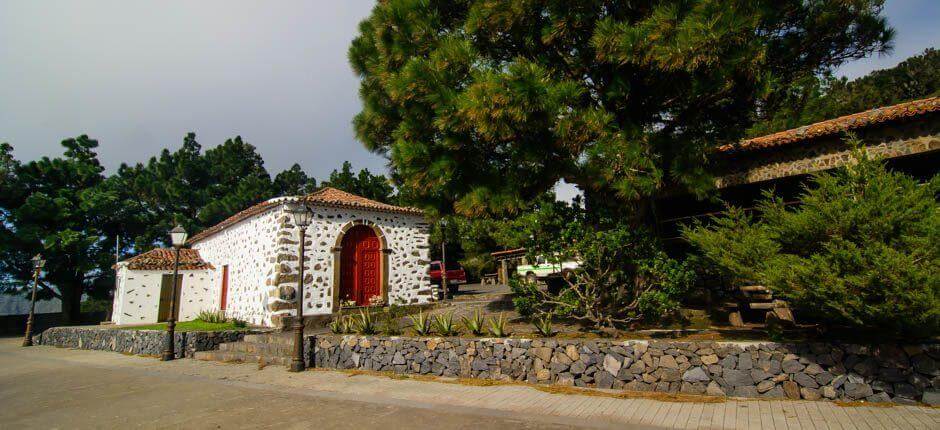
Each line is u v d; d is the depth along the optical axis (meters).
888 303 4.30
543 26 7.36
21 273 24.91
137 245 27.97
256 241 13.55
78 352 14.09
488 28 7.48
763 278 5.21
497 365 7.04
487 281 30.39
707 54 5.86
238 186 32.31
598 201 7.66
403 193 9.85
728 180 10.11
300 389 6.83
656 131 7.87
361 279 13.71
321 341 9.13
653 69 7.02
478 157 7.87
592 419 4.71
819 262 4.64
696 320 8.23
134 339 12.95
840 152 8.88
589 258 7.16
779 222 5.52
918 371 4.77
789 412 4.66
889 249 4.26
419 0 7.84
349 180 28.56
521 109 6.16
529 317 9.44
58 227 25.08
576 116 6.51
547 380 6.57
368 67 9.08
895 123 8.34
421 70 6.97
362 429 4.63
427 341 7.82
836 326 5.49
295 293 12.18
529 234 7.61
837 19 7.62
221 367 9.41
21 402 6.71
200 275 17.22
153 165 33.56
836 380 5.06
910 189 4.74
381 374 7.89
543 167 7.32
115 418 5.47
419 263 15.11
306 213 9.05
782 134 9.74
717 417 4.61
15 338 22.08
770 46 7.83
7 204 24.95
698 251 7.57
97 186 27.30
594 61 7.52
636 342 6.11
